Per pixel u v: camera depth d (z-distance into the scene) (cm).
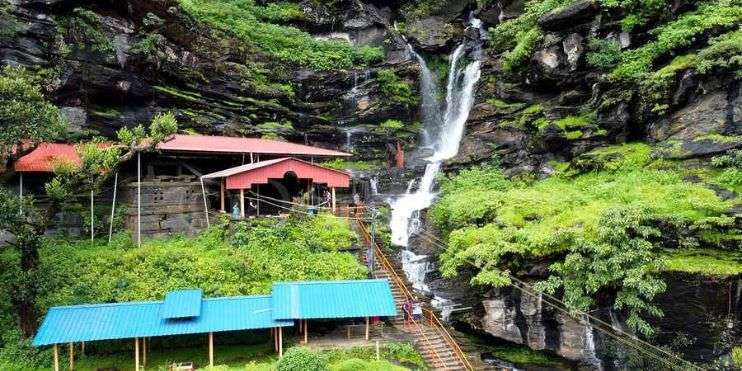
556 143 3325
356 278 2580
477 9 5044
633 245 2108
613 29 3294
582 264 2181
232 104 3994
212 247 2750
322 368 1825
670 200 2331
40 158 2805
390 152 4478
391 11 5412
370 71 4694
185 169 3331
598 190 2748
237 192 3133
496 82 4078
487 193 3081
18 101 2178
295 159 3055
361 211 3322
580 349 2230
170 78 3656
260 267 2519
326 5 5069
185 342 2281
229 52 4078
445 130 4747
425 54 5078
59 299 2217
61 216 2834
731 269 1953
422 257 3028
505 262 2455
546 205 2708
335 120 4606
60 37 3053
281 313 2152
